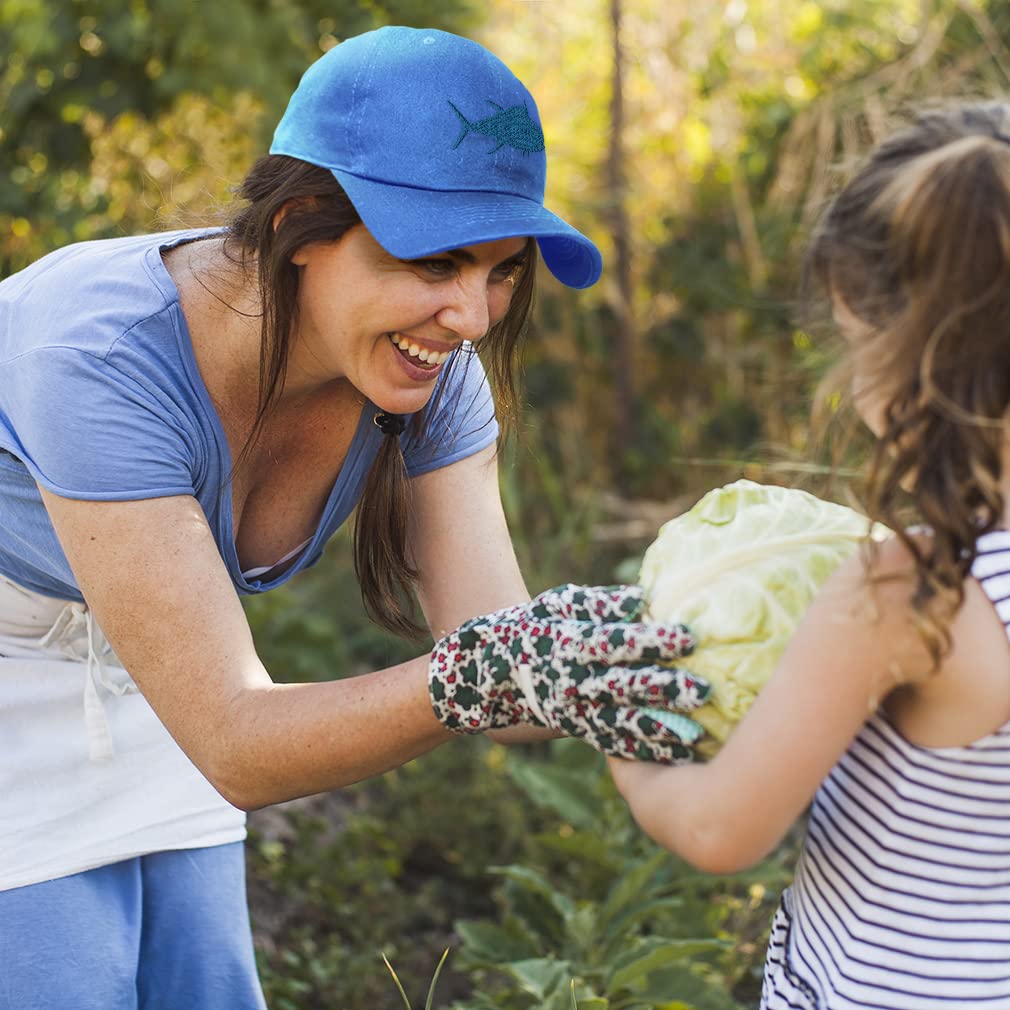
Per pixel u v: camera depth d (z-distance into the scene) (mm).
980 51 5117
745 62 5898
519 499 5707
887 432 1340
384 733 1596
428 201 1706
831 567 1472
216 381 1921
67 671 2057
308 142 1761
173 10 4582
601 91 6164
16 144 4930
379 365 1808
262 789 1682
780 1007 1544
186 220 2168
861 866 1416
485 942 2957
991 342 1291
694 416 6027
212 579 1740
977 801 1360
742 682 1410
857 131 5465
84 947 1985
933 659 1292
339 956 3316
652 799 1414
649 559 1533
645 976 2641
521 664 1485
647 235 6125
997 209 1281
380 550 2129
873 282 1354
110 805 2076
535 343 6086
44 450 1768
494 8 5902
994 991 1416
